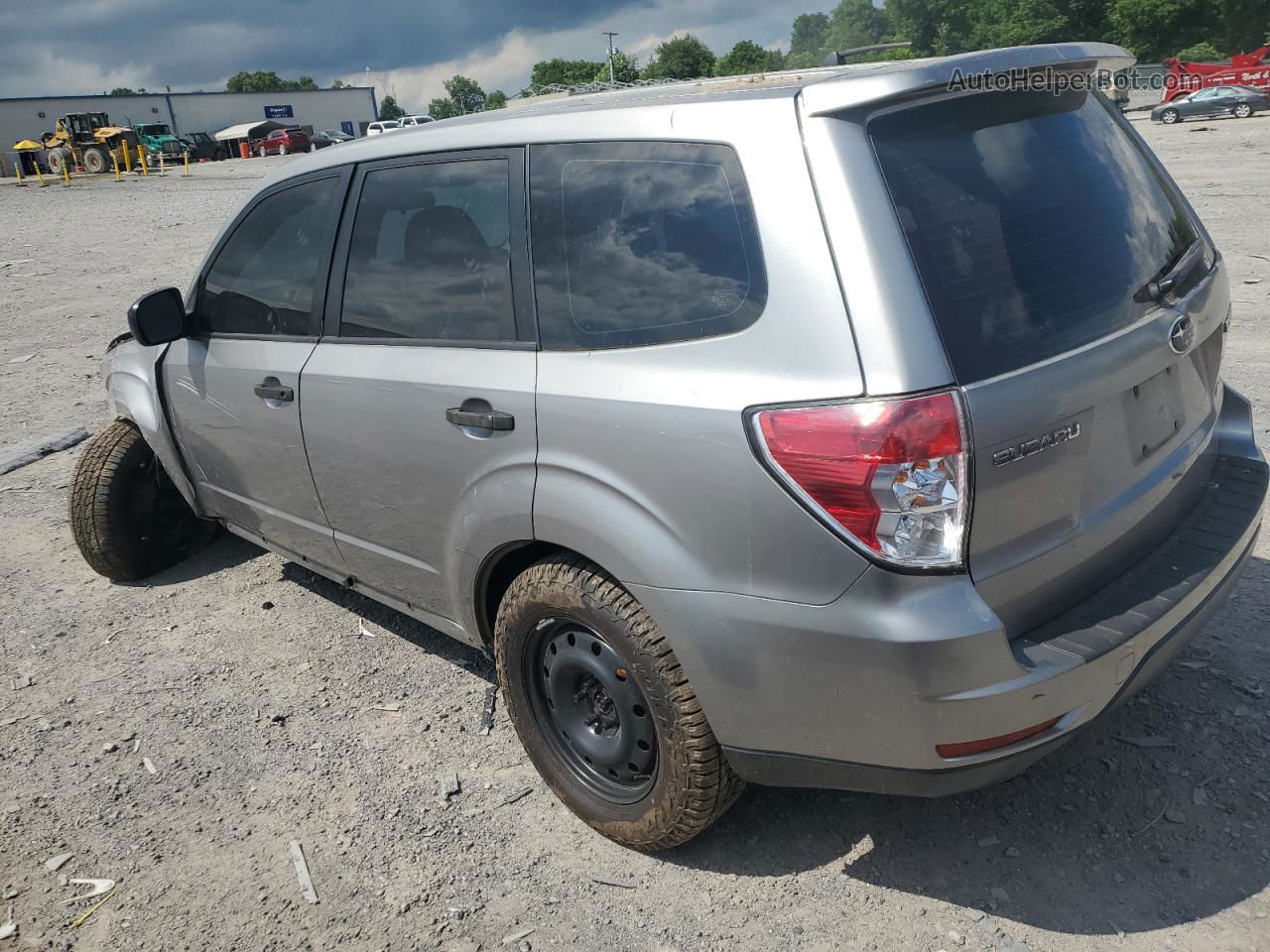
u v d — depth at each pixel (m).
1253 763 2.94
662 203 2.46
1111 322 2.39
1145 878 2.58
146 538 4.81
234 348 3.81
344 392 3.25
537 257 2.73
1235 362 6.59
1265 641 3.49
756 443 2.18
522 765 3.27
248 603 4.54
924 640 2.07
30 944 2.67
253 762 3.37
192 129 73.00
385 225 3.20
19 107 65.38
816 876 2.69
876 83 2.18
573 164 2.68
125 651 4.18
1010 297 2.21
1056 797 2.88
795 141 2.22
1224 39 65.75
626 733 2.70
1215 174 16.64
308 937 2.63
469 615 3.10
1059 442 2.22
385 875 2.82
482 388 2.78
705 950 2.49
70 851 3.01
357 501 3.38
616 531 2.45
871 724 2.21
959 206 2.23
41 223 22.53
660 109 2.52
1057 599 2.35
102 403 8.04
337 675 3.87
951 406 2.04
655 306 2.45
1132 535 2.54
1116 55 2.70
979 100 2.38
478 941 2.57
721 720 2.41
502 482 2.75
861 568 2.10
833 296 2.13
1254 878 2.55
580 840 2.91
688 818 2.60
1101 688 2.27
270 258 3.67
